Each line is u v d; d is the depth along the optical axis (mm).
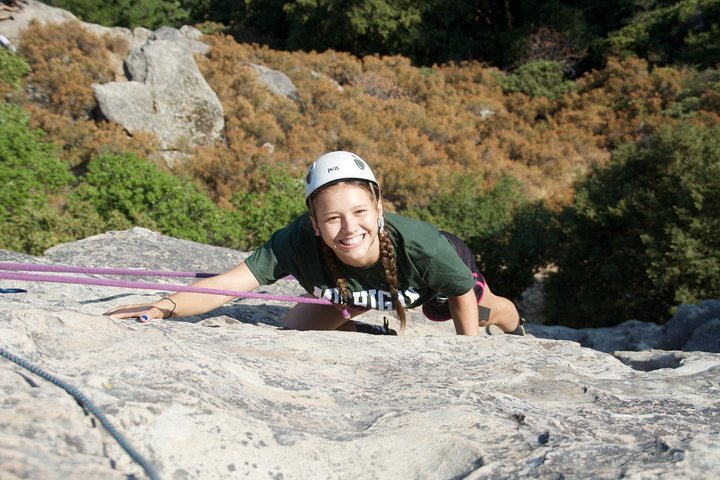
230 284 2693
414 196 17078
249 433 1478
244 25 37781
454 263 2684
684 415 1988
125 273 2715
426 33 31750
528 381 2236
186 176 16406
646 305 12969
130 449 1279
